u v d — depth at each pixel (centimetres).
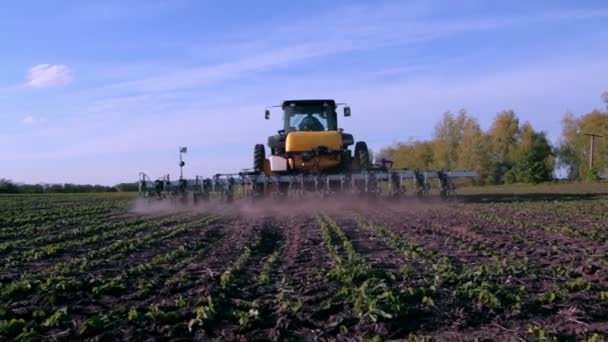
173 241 1285
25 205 2966
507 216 1684
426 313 629
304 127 2198
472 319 611
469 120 6147
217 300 686
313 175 2020
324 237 1254
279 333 575
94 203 3197
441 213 1802
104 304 711
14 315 659
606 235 1223
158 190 2331
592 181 5575
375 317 596
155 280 830
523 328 583
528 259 949
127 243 1219
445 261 903
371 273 805
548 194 3142
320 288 747
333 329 589
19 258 1076
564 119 6412
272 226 1541
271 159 2086
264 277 809
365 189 2000
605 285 746
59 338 572
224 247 1173
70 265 972
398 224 1492
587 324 593
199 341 568
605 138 5847
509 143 6216
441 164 6347
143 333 580
